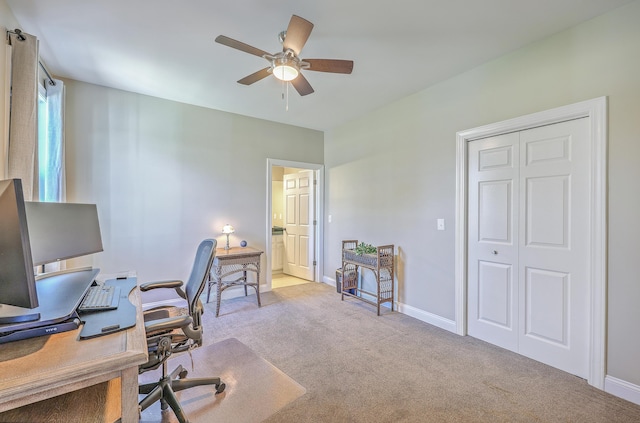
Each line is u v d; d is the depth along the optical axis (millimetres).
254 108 3738
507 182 2469
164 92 3234
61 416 989
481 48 2324
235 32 2123
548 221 2217
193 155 3631
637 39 1767
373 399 1832
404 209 3361
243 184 4027
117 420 975
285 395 1868
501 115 2447
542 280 2254
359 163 4059
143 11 1887
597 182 1916
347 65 2033
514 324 2430
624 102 1816
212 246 1811
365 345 2561
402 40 2213
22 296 1015
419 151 3178
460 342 2617
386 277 3545
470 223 2744
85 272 1898
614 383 1846
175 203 3518
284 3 1807
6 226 995
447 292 2896
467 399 1829
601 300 1898
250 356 2363
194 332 1547
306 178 5016
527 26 2039
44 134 2512
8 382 786
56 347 988
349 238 4238
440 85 2949
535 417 1665
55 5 1822
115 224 3158
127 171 3219
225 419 1652
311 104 3582
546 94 2176
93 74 2797
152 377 2080
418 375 2098
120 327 1150
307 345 2559
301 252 5102
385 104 3570
